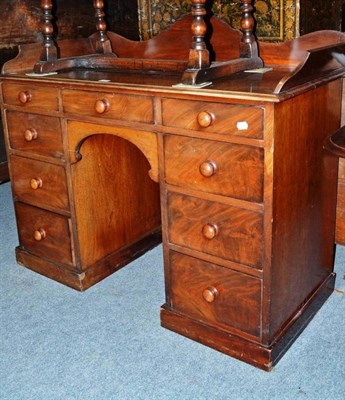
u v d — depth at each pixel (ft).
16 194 8.02
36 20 10.73
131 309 7.16
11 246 9.16
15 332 6.73
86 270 7.68
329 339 6.36
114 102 6.20
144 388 5.71
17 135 7.58
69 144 7.00
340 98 6.37
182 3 7.87
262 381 5.74
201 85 5.58
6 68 7.30
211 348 6.31
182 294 6.43
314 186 6.20
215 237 5.86
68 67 7.44
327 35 6.47
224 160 5.48
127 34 9.89
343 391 5.56
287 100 5.18
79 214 7.45
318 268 6.84
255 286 5.73
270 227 5.39
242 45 6.67
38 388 5.77
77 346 6.43
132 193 8.29
